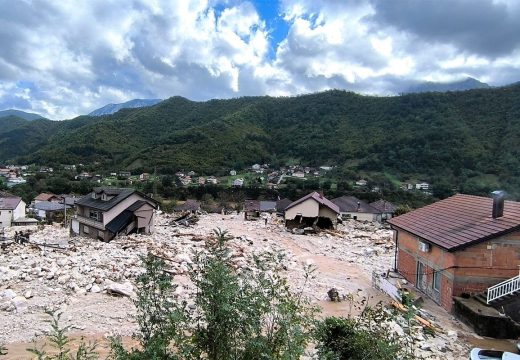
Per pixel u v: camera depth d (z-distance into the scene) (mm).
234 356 6348
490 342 15883
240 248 31484
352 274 27047
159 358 5934
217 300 6344
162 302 6648
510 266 18859
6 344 13539
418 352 13602
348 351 9102
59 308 17016
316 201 48844
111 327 15242
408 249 24703
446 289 19641
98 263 23969
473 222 20875
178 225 51281
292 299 8094
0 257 25875
